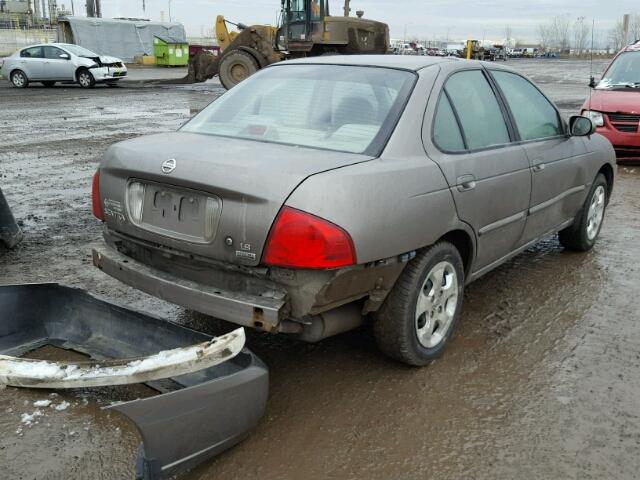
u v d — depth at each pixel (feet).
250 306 9.68
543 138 15.76
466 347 13.19
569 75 118.32
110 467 9.25
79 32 130.82
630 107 33.91
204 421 8.75
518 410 10.97
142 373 9.07
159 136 12.48
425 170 11.24
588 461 9.68
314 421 10.51
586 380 12.01
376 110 11.73
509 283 16.96
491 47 225.76
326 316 10.50
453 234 12.57
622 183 30.60
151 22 143.54
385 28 70.79
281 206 9.52
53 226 21.35
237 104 13.17
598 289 16.66
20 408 10.59
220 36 78.33
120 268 11.46
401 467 9.45
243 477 9.14
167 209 10.75
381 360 12.54
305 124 11.89
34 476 9.01
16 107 57.41
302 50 66.49
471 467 9.50
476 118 13.37
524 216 14.67
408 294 11.27
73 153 35.35
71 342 12.37
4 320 12.05
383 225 10.18
